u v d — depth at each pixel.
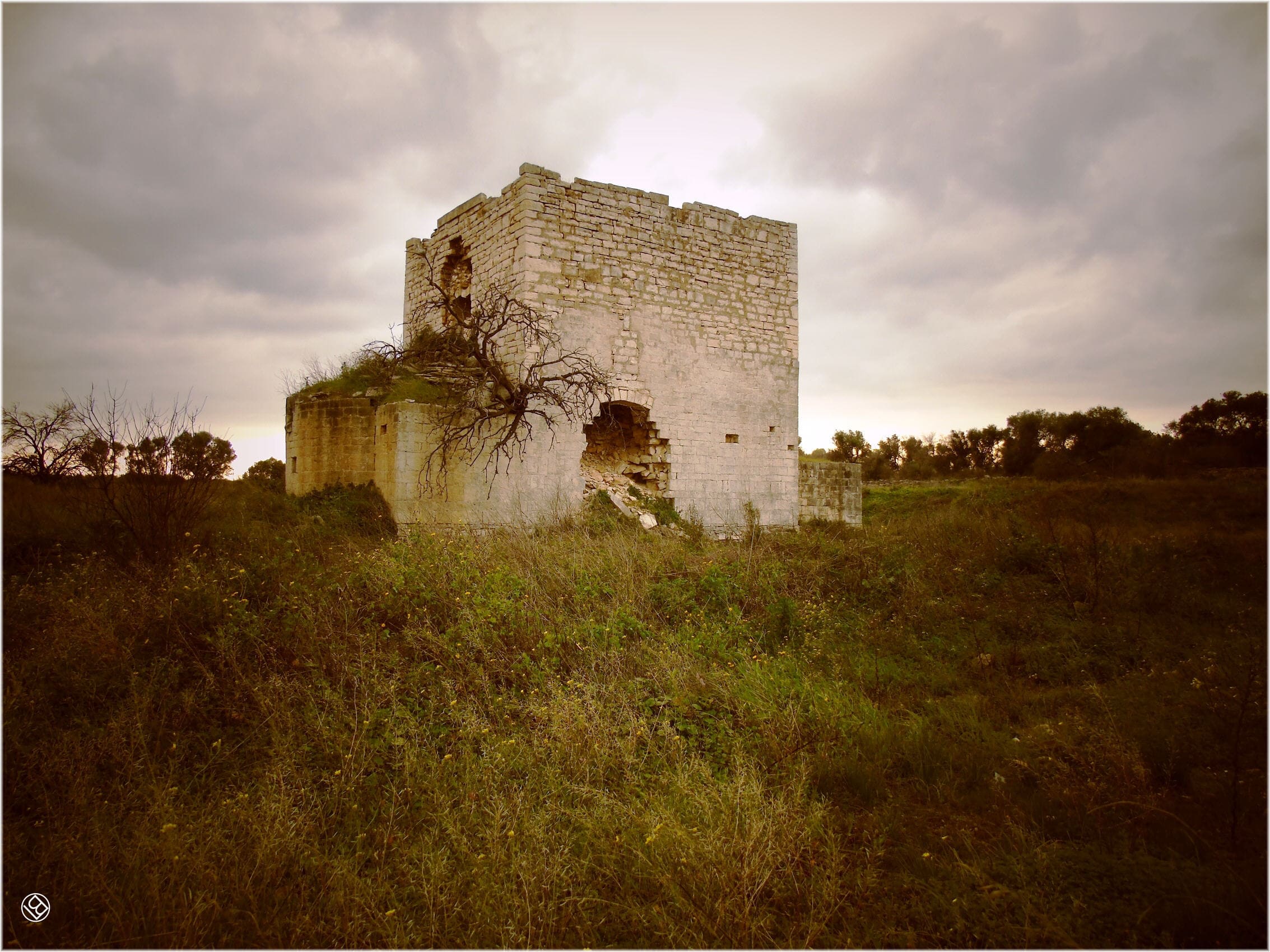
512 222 16.58
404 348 17.14
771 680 6.51
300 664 6.39
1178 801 4.71
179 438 10.50
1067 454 39.91
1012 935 3.46
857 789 5.00
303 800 4.51
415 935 3.48
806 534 16.80
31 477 15.25
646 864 3.93
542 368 16.08
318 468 16.06
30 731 5.19
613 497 17.08
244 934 3.48
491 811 4.34
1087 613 9.02
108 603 7.26
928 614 9.17
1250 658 6.64
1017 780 5.14
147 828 4.11
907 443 56.91
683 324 18.41
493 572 8.64
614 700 5.91
